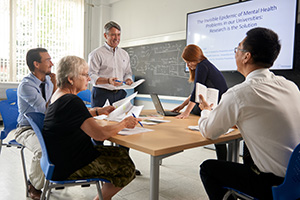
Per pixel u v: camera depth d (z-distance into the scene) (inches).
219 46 143.0
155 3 192.5
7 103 84.0
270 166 43.3
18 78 200.1
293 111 43.6
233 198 51.7
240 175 47.1
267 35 45.1
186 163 118.9
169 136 54.5
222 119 46.7
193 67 89.7
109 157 56.6
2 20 189.5
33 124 48.2
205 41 149.9
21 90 77.9
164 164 116.9
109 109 74.5
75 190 84.9
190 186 91.6
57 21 215.0
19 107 79.6
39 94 80.6
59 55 218.5
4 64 192.7
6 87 193.5
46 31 209.9
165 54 183.3
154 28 194.4
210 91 76.2
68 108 49.7
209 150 144.1
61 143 50.3
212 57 147.0
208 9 147.0
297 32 116.0
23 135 75.2
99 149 61.4
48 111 52.9
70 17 221.5
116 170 54.2
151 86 196.9
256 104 43.0
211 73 84.3
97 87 107.9
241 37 132.8
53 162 49.8
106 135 51.1
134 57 211.9
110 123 68.7
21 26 197.8
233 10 135.4
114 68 113.3
